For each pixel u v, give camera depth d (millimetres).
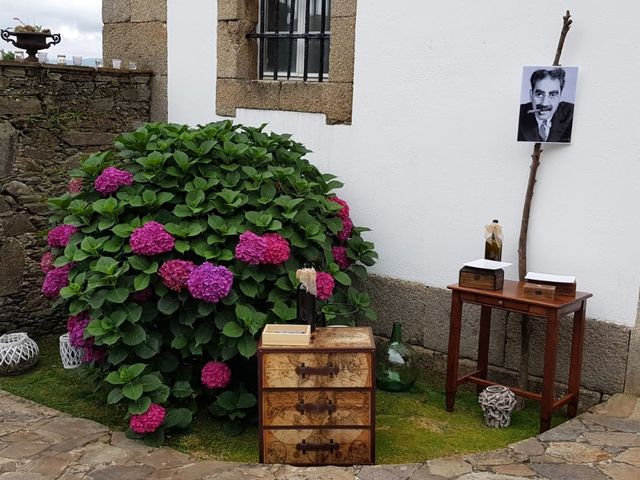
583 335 3326
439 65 3875
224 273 3172
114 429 3328
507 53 3625
